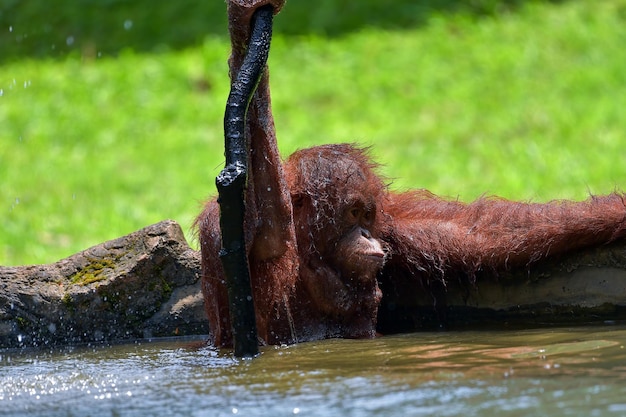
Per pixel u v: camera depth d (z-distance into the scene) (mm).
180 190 19781
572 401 5863
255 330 8078
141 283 10500
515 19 28812
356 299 9547
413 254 10430
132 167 21812
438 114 23891
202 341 9977
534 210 10336
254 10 7793
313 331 9531
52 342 10266
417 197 11141
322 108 24688
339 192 9430
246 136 8219
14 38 29516
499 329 9547
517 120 23062
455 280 10594
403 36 28422
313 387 6578
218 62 26953
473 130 22781
